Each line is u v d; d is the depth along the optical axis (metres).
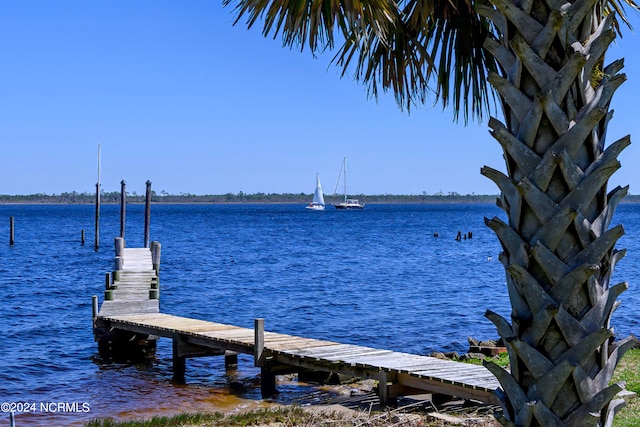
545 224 3.45
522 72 3.60
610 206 3.53
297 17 4.23
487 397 11.11
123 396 15.26
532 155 3.52
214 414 12.28
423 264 52.94
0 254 58.53
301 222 140.38
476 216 180.62
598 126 3.59
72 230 103.25
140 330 18.89
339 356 14.09
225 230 107.88
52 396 15.27
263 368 14.85
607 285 3.54
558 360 3.41
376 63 5.43
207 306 30.92
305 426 11.19
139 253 33.62
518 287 3.53
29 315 27.52
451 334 23.28
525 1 3.62
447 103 5.28
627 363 13.09
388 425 11.02
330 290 36.47
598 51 3.54
